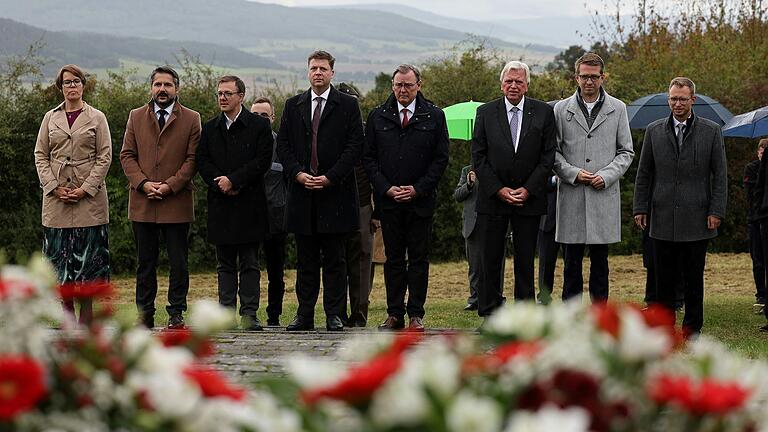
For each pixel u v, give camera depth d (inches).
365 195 536.4
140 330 158.4
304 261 482.6
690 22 1401.3
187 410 141.5
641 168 482.9
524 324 151.7
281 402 140.0
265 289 914.7
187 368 151.9
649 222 487.2
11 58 1060.5
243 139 484.1
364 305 547.2
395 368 127.0
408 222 468.4
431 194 466.3
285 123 475.5
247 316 487.8
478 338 157.3
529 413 132.1
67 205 494.3
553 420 120.6
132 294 903.1
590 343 143.8
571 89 1200.8
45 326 347.9
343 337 432.8
